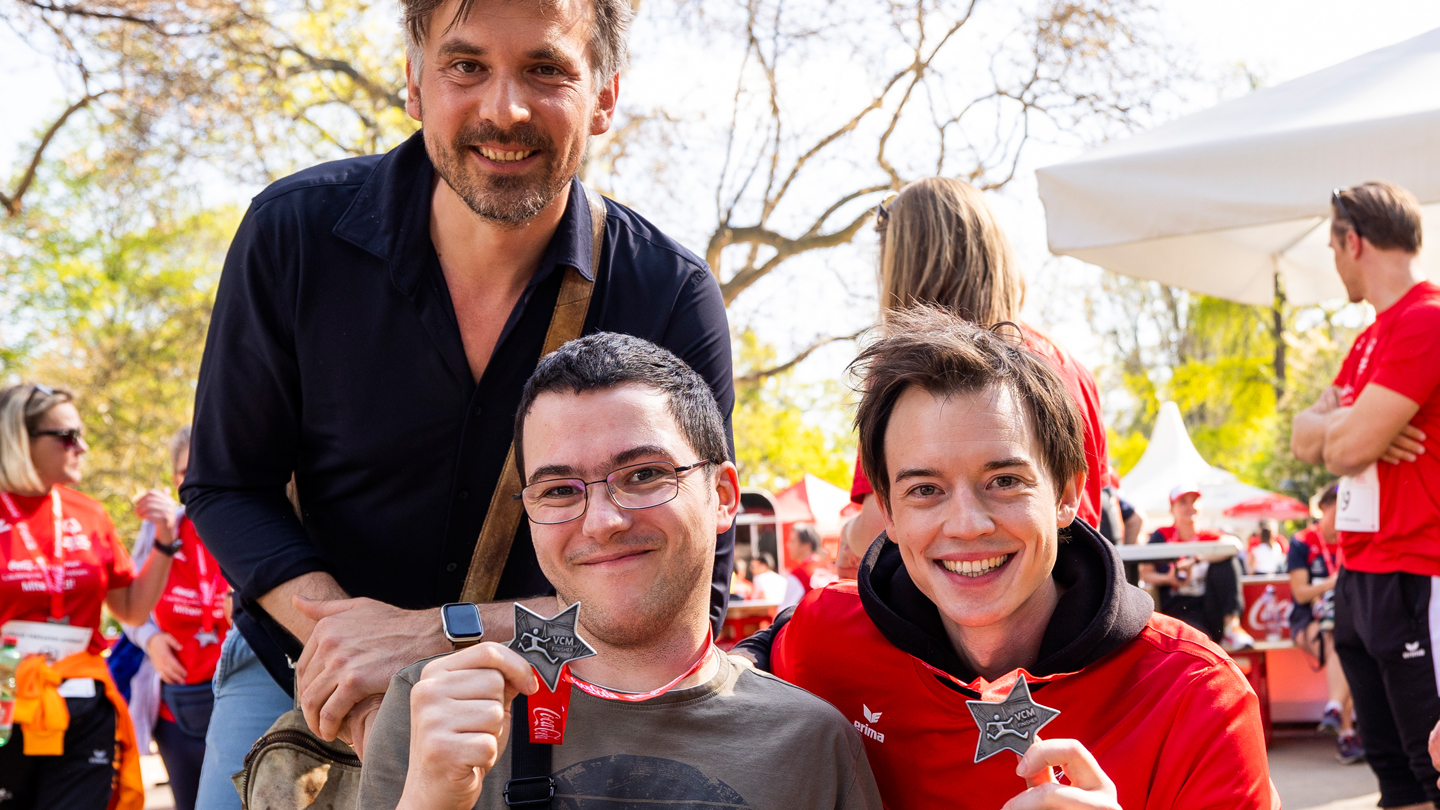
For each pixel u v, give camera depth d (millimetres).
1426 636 3459
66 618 4324
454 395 2279
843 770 1836
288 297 2219
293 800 2074
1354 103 4199
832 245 15930
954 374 1839
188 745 5160
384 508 2326
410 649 1961
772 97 15570
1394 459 3490
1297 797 6059
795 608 2322
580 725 1792
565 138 2090
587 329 2373
